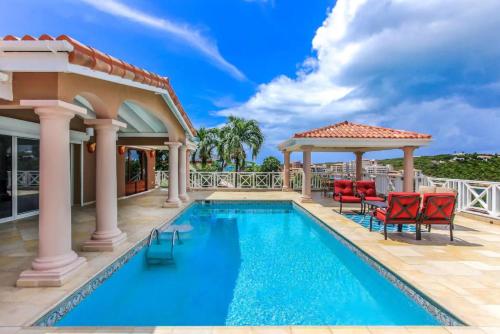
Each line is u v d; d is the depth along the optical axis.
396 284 3.93
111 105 4.80
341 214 8.62
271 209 11.30
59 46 3.23
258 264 5.18
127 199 12.02
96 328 2.67
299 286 4.29
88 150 10.23
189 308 3.64
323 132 11.23
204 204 11.92
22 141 7.54
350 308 3.66
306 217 9.41
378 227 6.91
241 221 9.04
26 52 3.36
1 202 6.96
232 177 16.58
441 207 5.58
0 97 3.38
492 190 7.39
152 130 10.38
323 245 6.41
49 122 3.62
